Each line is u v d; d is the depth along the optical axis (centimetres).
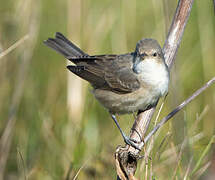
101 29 1304
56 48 1081
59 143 1073
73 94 1159
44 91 1248
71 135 1084
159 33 1252
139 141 816
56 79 1270
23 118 1174
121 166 717
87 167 993
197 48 1297
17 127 1161
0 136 1131
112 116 1032
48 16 1440
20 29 1219
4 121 1166
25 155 1056
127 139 824
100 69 1026
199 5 1313
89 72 1026
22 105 1193
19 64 1191
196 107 1138
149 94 939
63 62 1307
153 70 926
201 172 838
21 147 1062
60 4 1458
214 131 1029
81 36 1288
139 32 1327
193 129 934
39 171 1022
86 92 1215
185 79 1220
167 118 751
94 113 1140
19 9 1244
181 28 873
